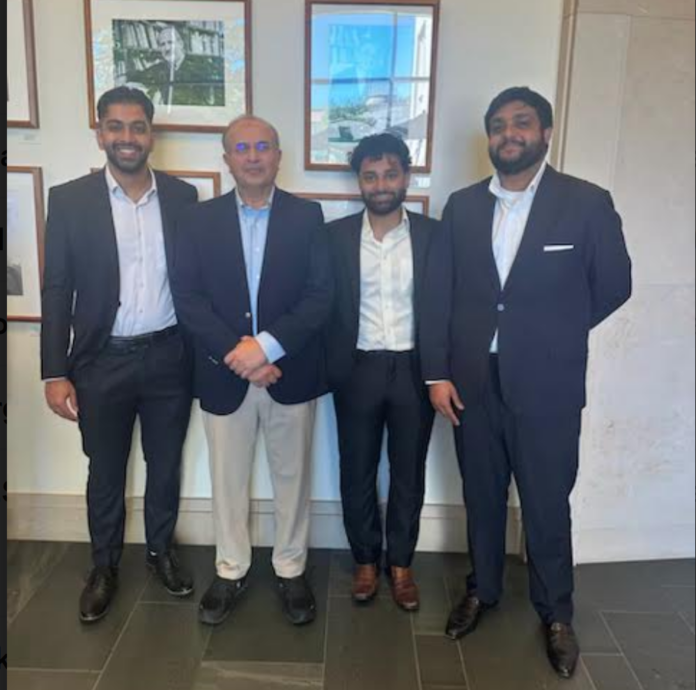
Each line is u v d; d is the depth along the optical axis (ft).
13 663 6.22
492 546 6.65
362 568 7.27
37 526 8.09
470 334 6.15
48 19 6.88
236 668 6.21
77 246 6.35
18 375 7.72
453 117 7.11
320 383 6.70
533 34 6.93
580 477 7.77
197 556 7.95
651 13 6.68
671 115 6.94
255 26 6.90
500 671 6.25
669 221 7.22
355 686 6.03
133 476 7.98
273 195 6.30
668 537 8.05
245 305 6.30
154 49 6.88
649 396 7.64
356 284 6.45
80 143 7.15
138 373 6.65
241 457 6.73
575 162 6.97
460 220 6.18
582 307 5.93
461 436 6.43
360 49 6.89
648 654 6.51
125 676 6.09
